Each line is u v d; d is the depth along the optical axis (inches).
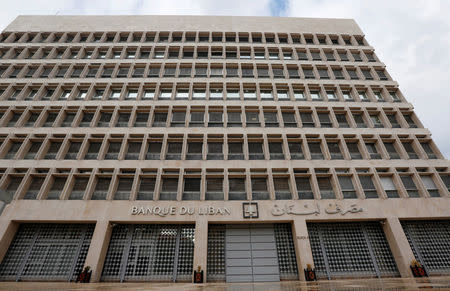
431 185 699.4
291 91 863.7
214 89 880.9
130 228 619.8
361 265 596.4
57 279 553.9
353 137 780.0
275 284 462.3
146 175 670.5
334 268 593.0
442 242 625.0
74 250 589.9
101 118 796.6
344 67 951.6
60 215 601.6
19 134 730.8
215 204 633.0
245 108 816.3
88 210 610.2
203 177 672.4
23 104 796.0
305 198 675.4
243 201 641.0
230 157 730.8
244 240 616.1
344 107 832.9
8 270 563.8
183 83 865.5
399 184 681.6
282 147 758.5
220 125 791.1
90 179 659.4
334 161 717.9
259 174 684.1
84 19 1086.4
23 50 954.1
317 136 775.1
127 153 727.1
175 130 756.6
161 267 575.8
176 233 617.9
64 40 1010.1
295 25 1106.7
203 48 995.3
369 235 637.3
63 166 676.7
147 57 978.7
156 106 799.7
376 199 654.5
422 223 651.5
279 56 984.9
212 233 625.3
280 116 800.9
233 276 572.1
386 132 782.5
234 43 1014.4
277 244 616.4
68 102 804.6
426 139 776.3
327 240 627.5
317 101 848.9
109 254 586.6
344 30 1104.2
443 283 352.2
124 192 663.8
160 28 1062.4
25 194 647.1
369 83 905.5
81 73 885.2
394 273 587.8
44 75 900.0
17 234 606.9
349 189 688.4
